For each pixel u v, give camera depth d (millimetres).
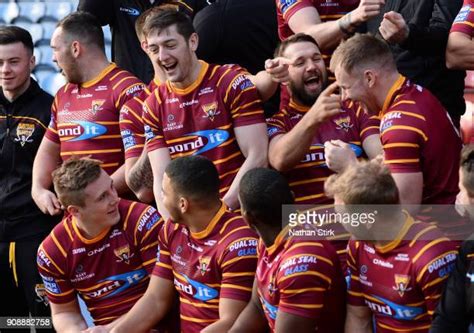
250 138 17641
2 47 21469
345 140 17406
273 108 20266
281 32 19516
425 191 15750
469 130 22297
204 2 22391
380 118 16172
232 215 16562
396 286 14391
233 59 20484
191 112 17859
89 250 17750
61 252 17797
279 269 14977
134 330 16984
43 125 21625
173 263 16906
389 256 14445
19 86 21656
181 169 16172
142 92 19203
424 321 14438
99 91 20000
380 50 15648
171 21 17609
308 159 17359
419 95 15586
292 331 14727
